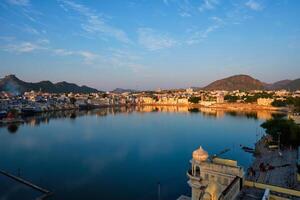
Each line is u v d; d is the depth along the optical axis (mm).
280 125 100000
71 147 123688
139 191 69375
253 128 180500
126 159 102000
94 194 67750
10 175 81562
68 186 73250
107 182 76250
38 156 106688
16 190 70125
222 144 129625
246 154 106625
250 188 37875
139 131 172000
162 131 171500
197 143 132500
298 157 74500
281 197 35594
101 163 96375
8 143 132500
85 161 99250
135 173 84375
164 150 117312
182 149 119125
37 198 64312
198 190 40844
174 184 74188
